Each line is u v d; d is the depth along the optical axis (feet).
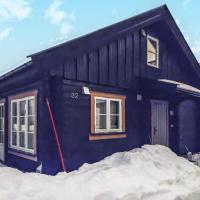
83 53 25.79
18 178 19.58
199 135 43.32
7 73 27.20
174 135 38.75
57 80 24.07
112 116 30.42
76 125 25.63
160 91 33.04
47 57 22.82
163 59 38.45
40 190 17.56
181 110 39.99
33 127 27.40
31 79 26.78
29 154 27.30
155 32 37.22
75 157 25.25
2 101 36.01
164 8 35.60
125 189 19.20
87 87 26.94
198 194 20.53
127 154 26.45
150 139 34.37
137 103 33.09
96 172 21.84
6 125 34.30
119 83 30.45
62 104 24.49
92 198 17.31
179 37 38.22
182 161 29.50
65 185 19.07
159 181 22.02
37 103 25.98
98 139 27.61
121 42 31.14
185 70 43.21
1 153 35.99
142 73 34.04
